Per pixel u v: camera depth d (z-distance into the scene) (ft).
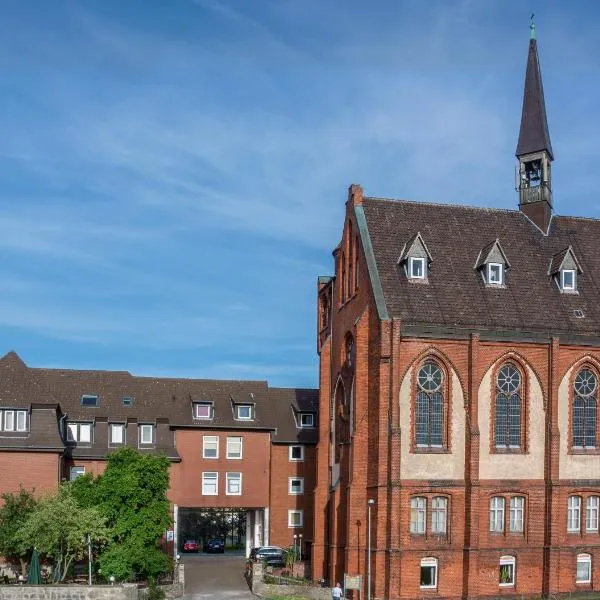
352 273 211.00
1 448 229.04
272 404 285.43
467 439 189.16
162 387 281.95
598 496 196.95
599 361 201.77
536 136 225.97
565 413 197.88
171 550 262.47
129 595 179.52
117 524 199.00
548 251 218.38
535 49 232.73
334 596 175.83
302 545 273.54
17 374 240.73
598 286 215.72
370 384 191.93
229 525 375.45
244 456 274.36
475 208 220.43
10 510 203.21
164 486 206.08
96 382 276.41
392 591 179.93
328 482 216.33
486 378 193.47
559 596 189.57
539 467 193.67
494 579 187.01
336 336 219.41
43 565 208.64
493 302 201.77
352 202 212.43
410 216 212.64
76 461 256.52
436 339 190.80
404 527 183.21
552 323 202.28
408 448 186.50
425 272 201.16
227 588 215.10
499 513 190.39
